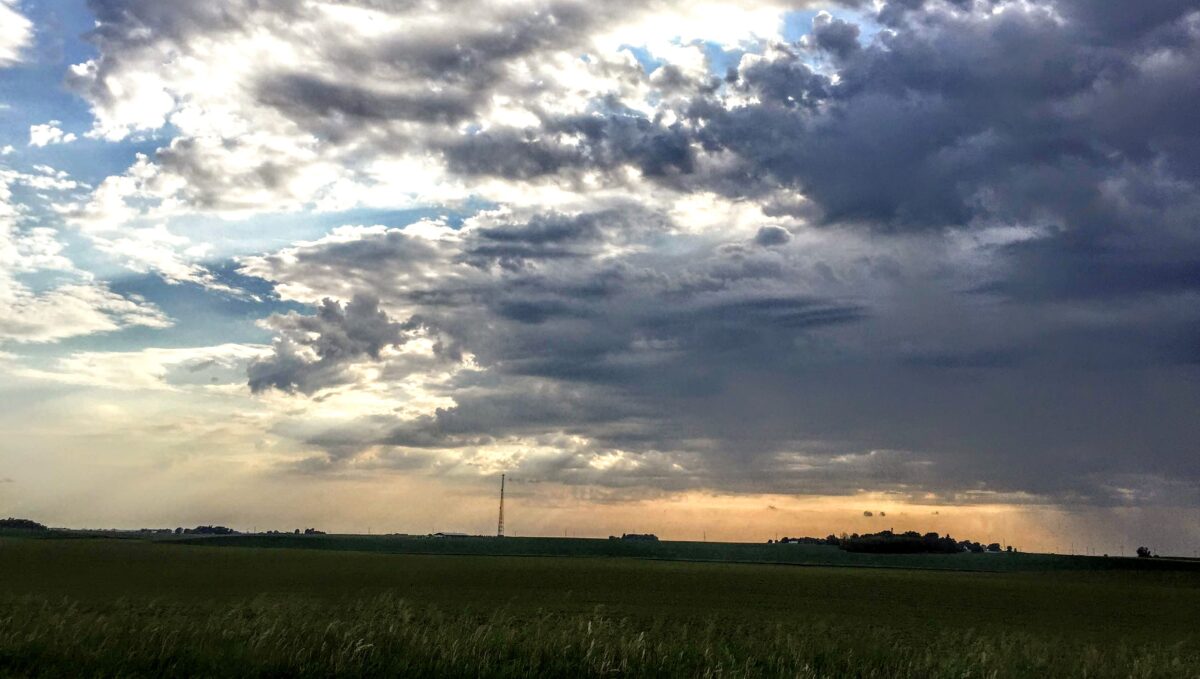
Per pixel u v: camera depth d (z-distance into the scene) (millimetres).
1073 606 55875
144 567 73312
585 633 16297
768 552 161750
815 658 17359
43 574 62781
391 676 13172
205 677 12703
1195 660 23938
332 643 14555
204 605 31062
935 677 16094
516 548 162875
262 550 118625
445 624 17469
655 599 49375
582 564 96500
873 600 55062
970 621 42375
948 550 160875
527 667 14273
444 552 148750
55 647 13883
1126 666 19641
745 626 29203
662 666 15008
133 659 13438
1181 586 83375
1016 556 141500
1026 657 19984
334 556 102312
